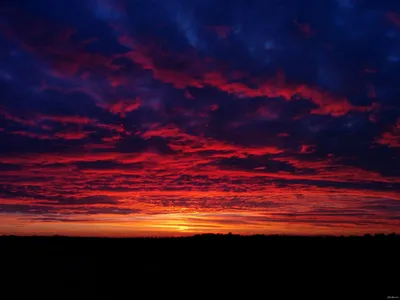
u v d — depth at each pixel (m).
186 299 18.66
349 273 22.70
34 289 20.25
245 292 19.69
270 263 26.31
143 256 29.72
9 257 29.31
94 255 30.31
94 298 18.80
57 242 38.72
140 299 18.66
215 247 33.12
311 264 25.39
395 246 29.97
